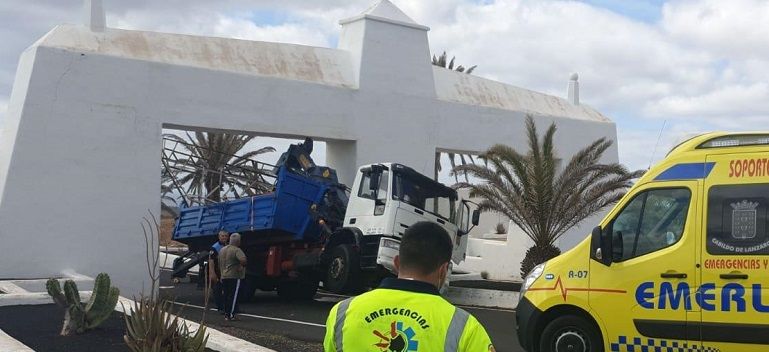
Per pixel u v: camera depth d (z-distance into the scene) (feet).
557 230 61.16
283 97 63.31
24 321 38.24
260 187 75.41
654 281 28.25
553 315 30.58
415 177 53.83
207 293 27.73
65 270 54.80
